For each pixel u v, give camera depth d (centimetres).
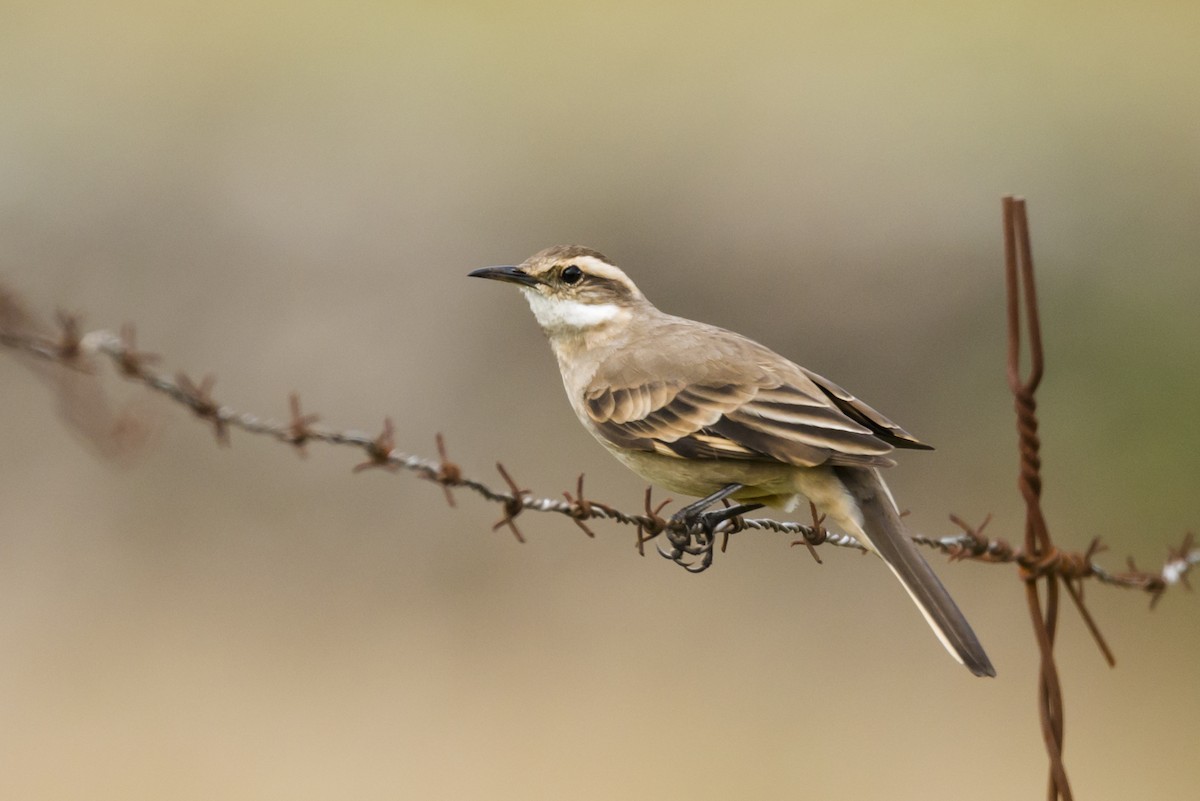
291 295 2830
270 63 3184
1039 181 3088
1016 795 2027
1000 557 1174
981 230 2986
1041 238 3012
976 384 2886
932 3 3556
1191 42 3481
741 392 1179
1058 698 1033
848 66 3334
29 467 2506
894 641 2370
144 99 3034
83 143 2923
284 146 3006
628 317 1314
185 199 2898
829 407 1144
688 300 2994
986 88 3294
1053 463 2806
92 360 853
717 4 3581
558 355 1341
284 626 2377
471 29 3403
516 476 2659
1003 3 3578
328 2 3416
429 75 3241
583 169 3077
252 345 2797
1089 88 3309
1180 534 2697
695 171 3069
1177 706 2291
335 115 3088
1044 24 3531
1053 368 2894
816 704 2211
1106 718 2238
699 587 2481
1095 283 2984
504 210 2997
